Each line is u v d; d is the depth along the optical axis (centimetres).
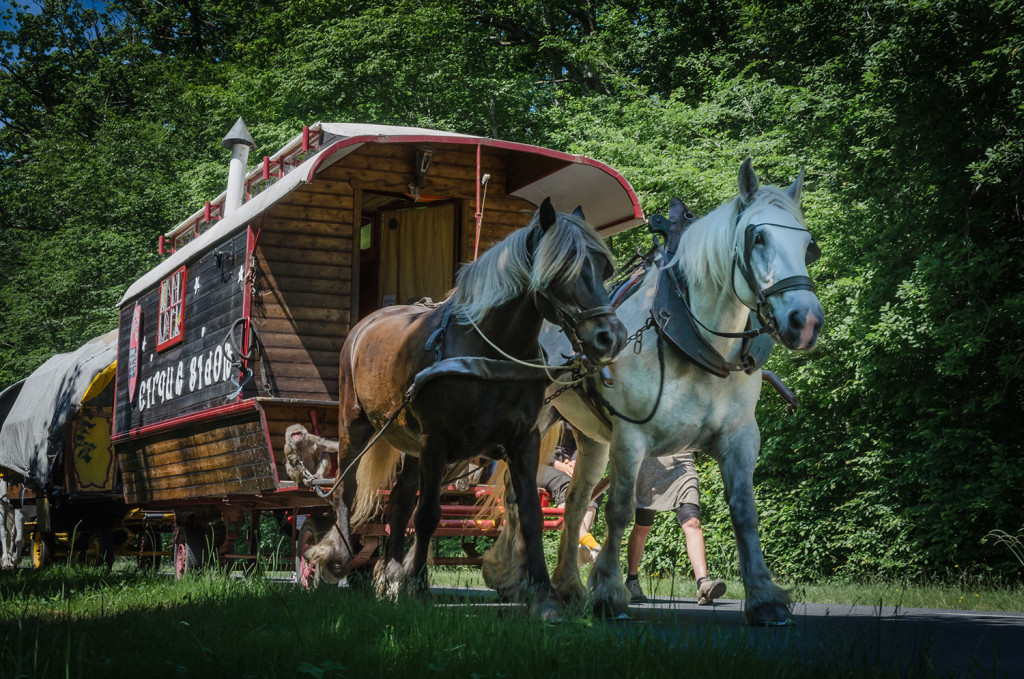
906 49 1236
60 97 3900
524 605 563
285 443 854
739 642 415
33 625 502
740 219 577
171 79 3058
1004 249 1130
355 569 802
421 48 2339
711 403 604
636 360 609
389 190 960
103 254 2667
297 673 362
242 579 824
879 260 1254
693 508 842
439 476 615
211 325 981
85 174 2797
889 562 1157
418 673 368
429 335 642
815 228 1396
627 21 2473
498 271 594
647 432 610
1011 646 495
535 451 614
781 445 1328
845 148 1384
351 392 764
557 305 557
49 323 2933
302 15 2594
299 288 913
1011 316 1104
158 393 1138
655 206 1619
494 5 2842
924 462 1159
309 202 927
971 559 1126
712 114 1784
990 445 1135
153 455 1143
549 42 2514
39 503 1515
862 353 1195
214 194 2389
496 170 1004
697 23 2389
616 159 1705
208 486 980
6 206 3672
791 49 1875
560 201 985
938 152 1232
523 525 600
